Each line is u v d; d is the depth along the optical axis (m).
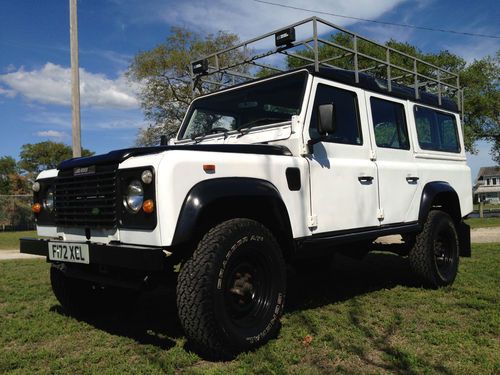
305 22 4.25
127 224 3.17
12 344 3.71
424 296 4.93
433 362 3.12
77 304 4.28
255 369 2.99
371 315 4.22
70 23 10.94
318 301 4.80
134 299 4.64
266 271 3.47
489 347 3.39
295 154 3.92
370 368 3.04
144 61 26.41
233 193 3.20
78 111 10.98
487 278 5.79
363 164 4.50
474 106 29.39
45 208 3.97
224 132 4.59
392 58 14.64
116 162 3.29
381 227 4.67
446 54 28.88
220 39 27.08
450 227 5.54
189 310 3.05
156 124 27.98
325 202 4.06
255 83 4.57
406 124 5.31
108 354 3.38
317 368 3.04
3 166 66.44
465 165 6.34
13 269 7.85
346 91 4.54
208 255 3.09
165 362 3.14
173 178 3.01
